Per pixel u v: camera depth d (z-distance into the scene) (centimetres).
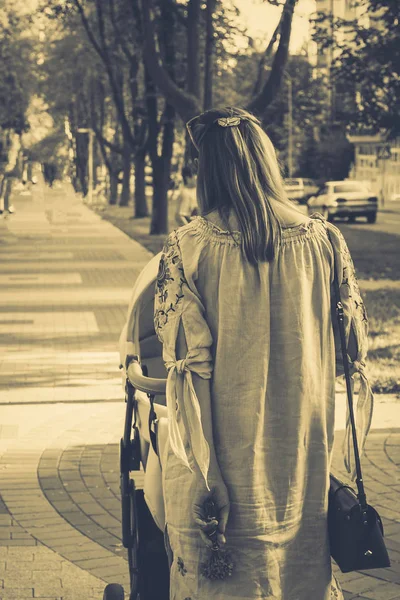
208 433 282
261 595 282
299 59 6812
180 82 2803
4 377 1056
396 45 2405
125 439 378
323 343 295
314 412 291
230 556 284
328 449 296
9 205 5488
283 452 286
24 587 490
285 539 287
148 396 336
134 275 2323
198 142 303
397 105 2525
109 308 1683
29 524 591
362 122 2573
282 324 286
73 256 2916
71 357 1186
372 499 630
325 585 293
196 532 286
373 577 505
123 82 4791
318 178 7425
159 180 3694
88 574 509
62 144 10875
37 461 734
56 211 6550
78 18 4412
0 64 4828
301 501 290
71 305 1727
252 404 283
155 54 2159
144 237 3653
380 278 2131
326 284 295
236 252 286
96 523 593
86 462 730
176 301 288
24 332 1401
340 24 2467
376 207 4516
